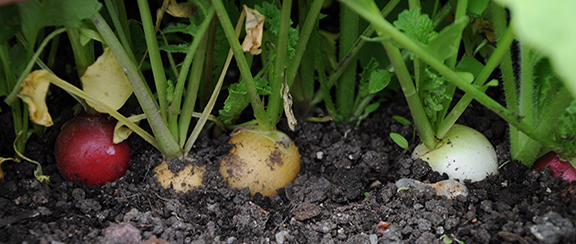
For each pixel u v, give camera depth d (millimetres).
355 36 418
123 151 400
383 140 438
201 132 420
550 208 376
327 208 397
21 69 386
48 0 358
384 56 456
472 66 391
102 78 379
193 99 388
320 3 381
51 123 368
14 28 375
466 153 400
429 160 404
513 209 381
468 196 392
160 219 383
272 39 388
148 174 402
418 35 350
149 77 462
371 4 341
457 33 347
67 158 394
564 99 370
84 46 381
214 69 415
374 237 379
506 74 387
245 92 388
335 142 434
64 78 456
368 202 395
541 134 378
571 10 304
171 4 377
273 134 406
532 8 306
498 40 380
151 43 368
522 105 389
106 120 397
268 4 379
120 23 390
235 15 398
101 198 395
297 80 436
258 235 383
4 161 405
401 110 456
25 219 375
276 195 403
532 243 363
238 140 404
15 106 389
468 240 373
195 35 369
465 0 359
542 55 369
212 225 385
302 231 385
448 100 395
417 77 381
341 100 443
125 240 370
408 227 381
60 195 391
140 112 418
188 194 398
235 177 400
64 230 373
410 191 395
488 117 443
